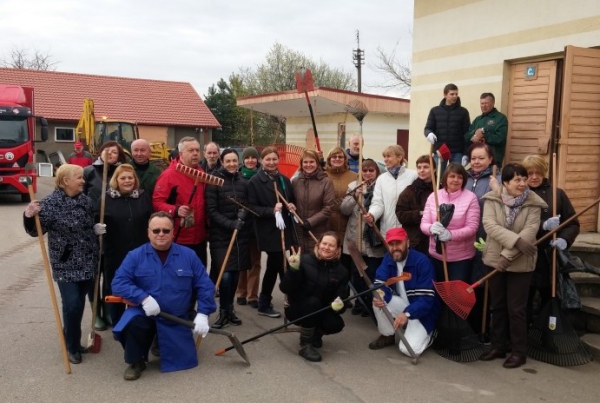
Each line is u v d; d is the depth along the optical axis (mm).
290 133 21188
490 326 4520
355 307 5512
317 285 4266
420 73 8148
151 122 28734
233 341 4090
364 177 5512
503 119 6070
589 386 3793
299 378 3895
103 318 4895
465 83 7332
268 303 5395
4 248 8617
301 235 5418
